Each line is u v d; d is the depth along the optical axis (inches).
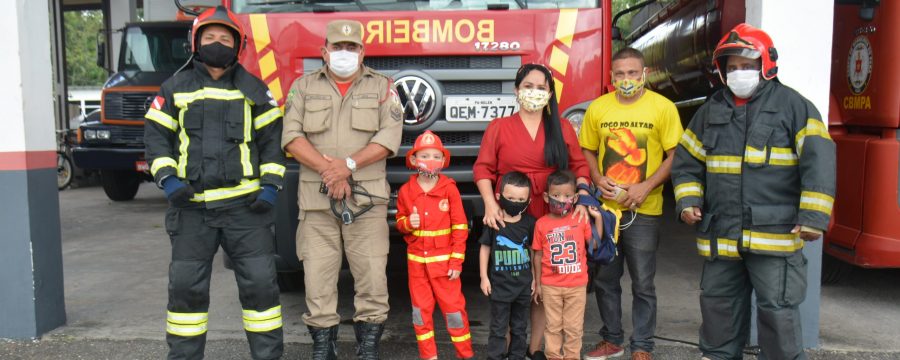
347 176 153.3
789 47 167.2
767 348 140.9
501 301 153.3
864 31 215.0
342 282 242.8
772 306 137.8
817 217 128.4
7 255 180.9
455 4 178.2
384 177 162.2
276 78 178.2
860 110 217.9
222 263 277.1
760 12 167.0
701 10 262.2
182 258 146.9
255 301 151.6
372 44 176.9
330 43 151.8
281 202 178.1
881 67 207.2
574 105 177.9
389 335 187.0
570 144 158.1
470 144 178.1
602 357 165.8
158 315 204.2
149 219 390.0
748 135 136.9
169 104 144.3
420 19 175.9
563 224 150.8
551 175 149.2
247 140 146.9
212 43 140.4
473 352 173.9
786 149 134.8
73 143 526.9
